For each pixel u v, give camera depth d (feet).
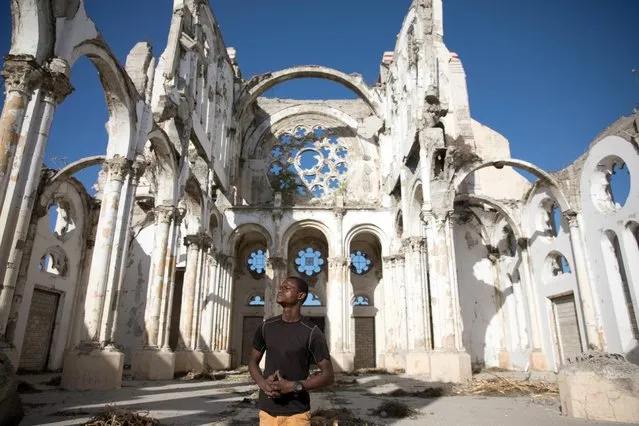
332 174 118.83
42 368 69.82
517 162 67.36
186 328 73.56
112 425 21.58
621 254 54.54
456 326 59.77
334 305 87.86
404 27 90.53
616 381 26.50
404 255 86.12
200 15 81.97
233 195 99.14
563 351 68.18
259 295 105.19
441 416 27.81
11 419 21.81
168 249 63.00
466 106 88.48
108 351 43.34
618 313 55.21
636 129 51.65
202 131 80.79
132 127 51.96
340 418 25.72
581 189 62.28
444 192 66.23
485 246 88.02
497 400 36.58
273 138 122.31
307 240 108.78
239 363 99.45
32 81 35.06
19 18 35.83
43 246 69.26
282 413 10.73
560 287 67.36
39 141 34.78
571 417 27.53
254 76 110.83
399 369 81.46
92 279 45.37
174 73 66.95
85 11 41.98
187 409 29.04
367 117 121.39
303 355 11.51
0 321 31.73
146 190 96.94
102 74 47.98
